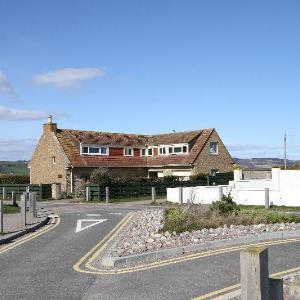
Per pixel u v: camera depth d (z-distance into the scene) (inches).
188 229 566.6
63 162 1685.5
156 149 1951.3
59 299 298.4
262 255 198.1
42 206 1164.5
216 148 1910.7
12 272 378.0
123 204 1210.0
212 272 361.7
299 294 215.8
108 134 1945.1
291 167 1456.7
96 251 467.8
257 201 1008.9
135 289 318.3
